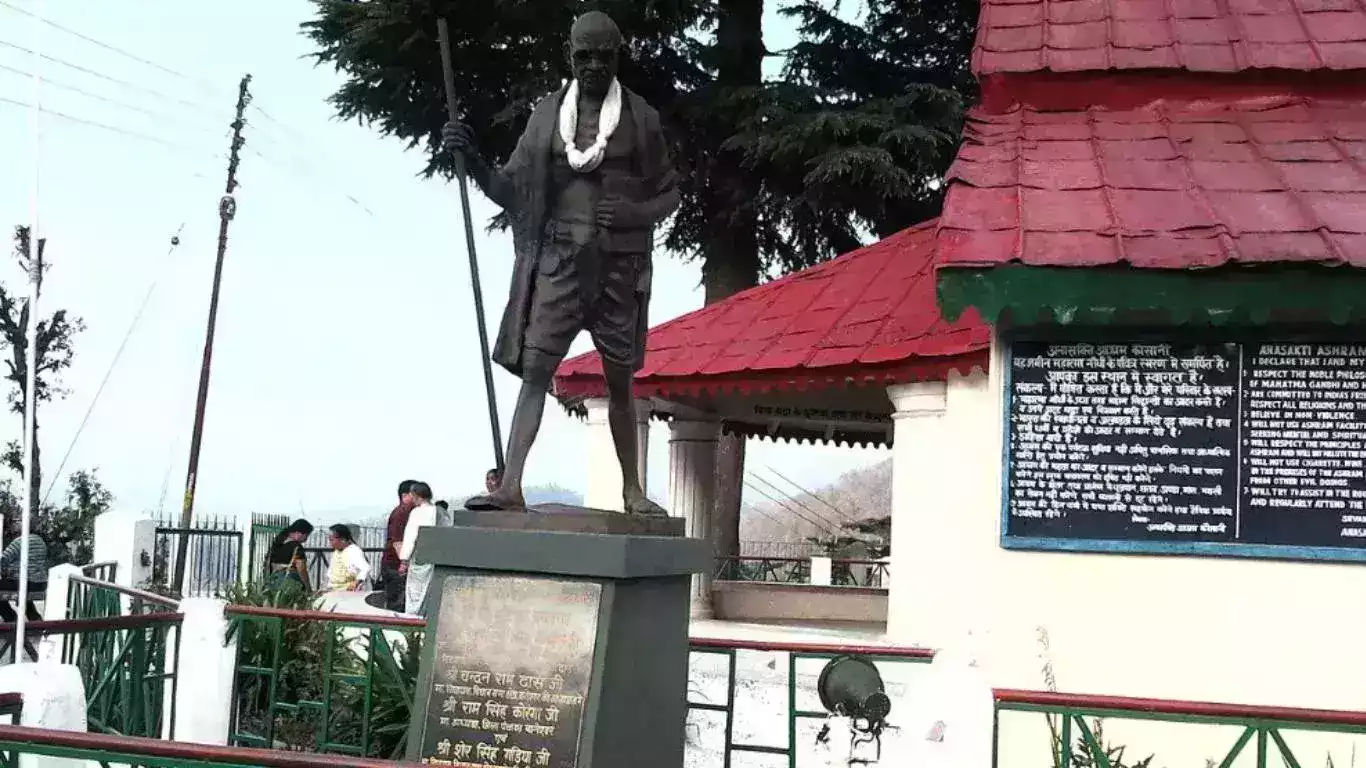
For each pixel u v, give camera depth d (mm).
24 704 5152
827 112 17922
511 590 5152
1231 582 7559
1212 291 6871
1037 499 7828
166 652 7785
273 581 12547
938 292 7164
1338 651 7383
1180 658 7570
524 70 18094
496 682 5066
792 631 10062
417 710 5133
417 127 19500
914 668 6855
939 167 18547
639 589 5250
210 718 7633
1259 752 5141
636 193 5723
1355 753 7336
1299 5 9430
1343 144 8297
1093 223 7344
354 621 7730
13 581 13680
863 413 13797
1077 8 9648
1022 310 7105
